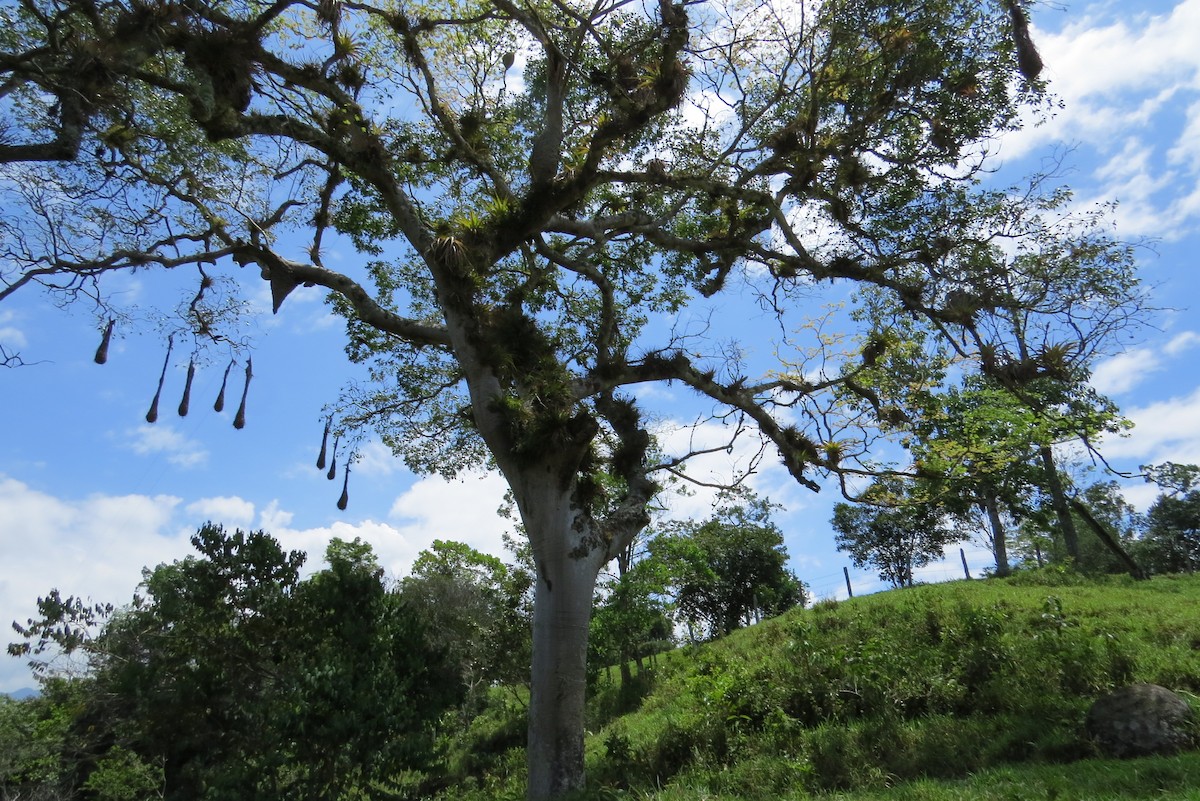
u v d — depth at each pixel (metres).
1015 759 9.95
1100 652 12.67
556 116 12.55
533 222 11.95
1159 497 41.81
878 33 12.39
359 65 12.29
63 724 21.48
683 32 11.48
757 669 15.34
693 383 12.87
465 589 28.09
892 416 13.81
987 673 12.74
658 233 13.41
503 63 14.49
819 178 13.30
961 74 12.39
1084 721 10.10
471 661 25.80
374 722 10.77
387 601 12.77
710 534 39.94
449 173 15.50
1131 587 21.84
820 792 9.83
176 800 12.58
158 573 20.39
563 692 10.23
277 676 12.23
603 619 26.34
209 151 13.23
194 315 13.42
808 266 13.27
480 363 11.30
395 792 12.51
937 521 36.41
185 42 10.49
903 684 12.80
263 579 13.14
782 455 13.71
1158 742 9.16
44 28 11.41
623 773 12.58
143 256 12.38
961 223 13.04
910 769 10.30
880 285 13.33
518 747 19.47
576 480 11.13
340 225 15.50
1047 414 13.42
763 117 14.11
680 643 39.59
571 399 11.10
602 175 12.21
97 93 10.69
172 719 12.18
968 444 14.12
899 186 13.20
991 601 18.39
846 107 13.17
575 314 17.23
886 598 23.19
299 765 10.88
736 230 13.83
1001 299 12.23
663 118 14.20
